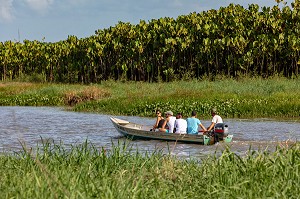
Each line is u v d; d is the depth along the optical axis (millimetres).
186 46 100750
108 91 63250
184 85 67188
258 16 93375
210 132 27312
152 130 30047
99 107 53062
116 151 14406
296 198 9961
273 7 95812
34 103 64375
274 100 47781
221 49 98250
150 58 107312
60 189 9594
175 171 12812
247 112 44562
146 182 11500
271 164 12344
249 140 29375
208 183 11320
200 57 97875
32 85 84312
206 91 56000
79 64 116000
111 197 9344
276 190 10266
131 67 107250
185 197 10273
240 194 10195
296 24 92062
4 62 126000
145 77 113938
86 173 11445
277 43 88062
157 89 63844
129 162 13953
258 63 98125
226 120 41781
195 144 27047
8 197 9453
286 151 13164
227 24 95938
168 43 100688
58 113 51438
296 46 86500
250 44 89812
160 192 10461
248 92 54656
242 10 98312
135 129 29906
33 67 128750
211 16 104375
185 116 45406
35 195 9523
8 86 81750
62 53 120125
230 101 47250
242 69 95250
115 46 110500
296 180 11039
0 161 14047
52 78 123312
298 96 49406
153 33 106000
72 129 37062
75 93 62344
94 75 119188
